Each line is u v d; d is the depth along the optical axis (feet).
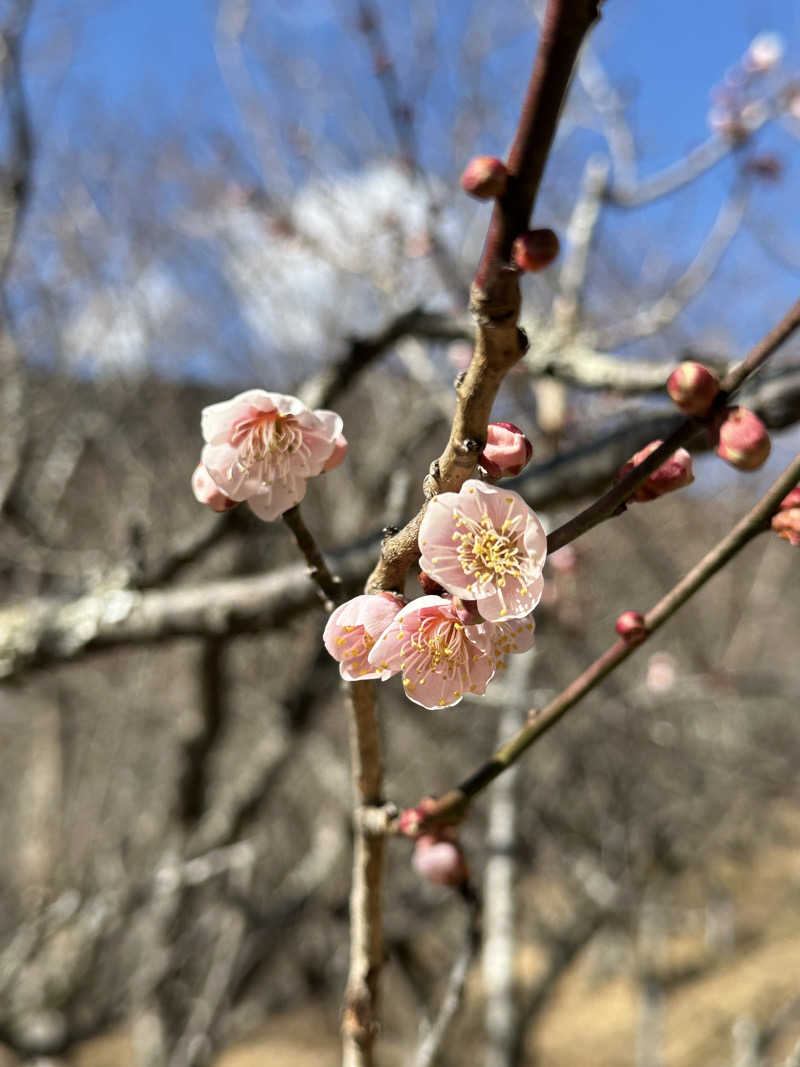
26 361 15.51
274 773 17.60
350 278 23.03
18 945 14.01
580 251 11.60
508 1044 11.64
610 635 21.29
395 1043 20.80
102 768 24.68
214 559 19.65
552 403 12.35
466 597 3.63
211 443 4.39
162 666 25.25
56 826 22.30
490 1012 11.84
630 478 3.71
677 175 12.25
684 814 21.95
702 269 12.05
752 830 28.78
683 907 27.32
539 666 16.22
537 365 10.01
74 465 18.79
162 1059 16.35
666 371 9.14
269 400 4.33
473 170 2.59
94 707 24.39
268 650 22.20
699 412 3.57
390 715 21.56
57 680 23.03
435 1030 5.72
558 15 2.44
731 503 23.15
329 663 17.04
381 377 21.12
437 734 20.95
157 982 15.90
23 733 26.37
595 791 20.56
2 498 12.74
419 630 3.95
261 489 4.39
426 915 18.69
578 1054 23.22
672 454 3.70
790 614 27.50
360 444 20.71
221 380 24.38
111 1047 22.62
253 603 9.05
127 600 9.38
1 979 13.38
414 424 18.33
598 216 11.85
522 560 3.70
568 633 14.14
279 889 19.17
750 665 22.50
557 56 2.48
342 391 10.77
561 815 20.99
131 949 18.58
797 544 4.27
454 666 3.97
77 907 14.02
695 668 20.85
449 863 5.64
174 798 19.34
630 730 17.79
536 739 4.73
